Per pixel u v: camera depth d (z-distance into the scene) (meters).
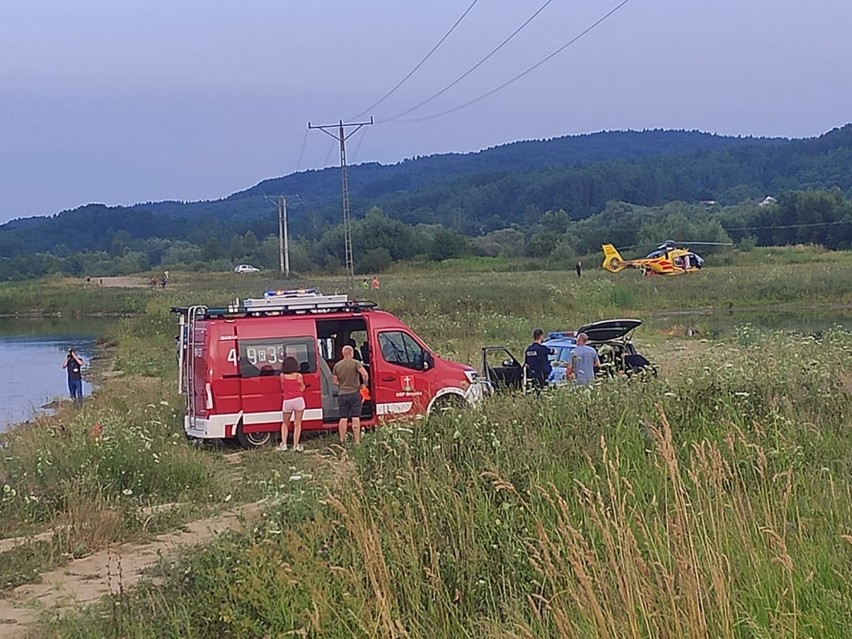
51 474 14.46
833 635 5.78
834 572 6.36
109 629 8.22
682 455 9.81
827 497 7.96
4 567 10.75
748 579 6.41
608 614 5.86
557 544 7.68
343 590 7.36
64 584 10.25
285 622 7.27
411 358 19.61
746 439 9.68
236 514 11.95
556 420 11.80
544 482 9.13
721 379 12.68
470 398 18.81
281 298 19.61
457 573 7.59
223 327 18.80
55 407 29.30
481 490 8.91
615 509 7.05
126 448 15.22
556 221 141.00
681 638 5.71
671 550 6.69
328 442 18.52
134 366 37.09
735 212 136.50
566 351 22.11
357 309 19.64
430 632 7.00
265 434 18.88
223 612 7.66
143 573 9.95
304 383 18.89
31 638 8.52
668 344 34.56
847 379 13.98
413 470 9.39
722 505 7.16
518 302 50.34
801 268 72.00
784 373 13.20
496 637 6.58
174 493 14.34
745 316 49.00
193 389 19.17
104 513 12.52
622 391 12.89
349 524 7.88
